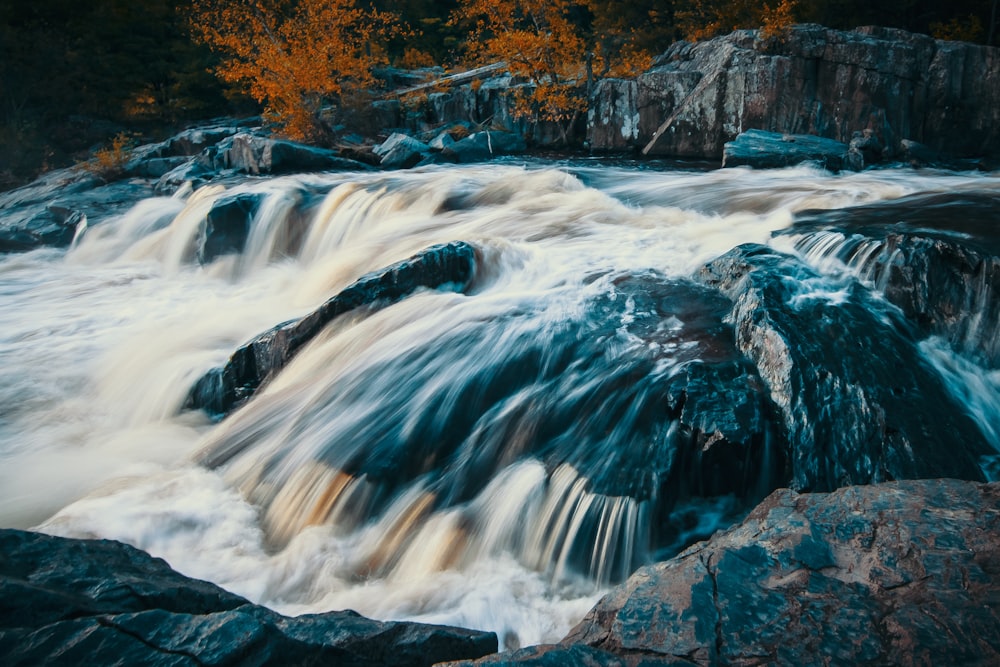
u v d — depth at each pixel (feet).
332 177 52.90
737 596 9.73
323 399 20.59
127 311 35.22
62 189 61.11
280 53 68.08
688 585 10.02
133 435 23.29
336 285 33.78
